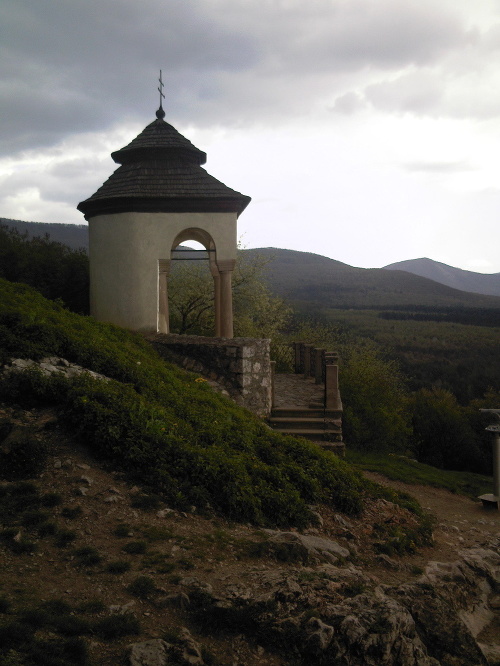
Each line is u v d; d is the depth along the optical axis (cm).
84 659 397
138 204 1549
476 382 6456
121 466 727
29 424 759
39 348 949
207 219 1577
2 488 630
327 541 726
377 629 492
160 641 429
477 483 2003
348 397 2261
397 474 1658
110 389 859
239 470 773
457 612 655
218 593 506
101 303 1602
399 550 795
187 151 1672
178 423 870
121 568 525
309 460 955
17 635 396
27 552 530
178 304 2622
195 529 645
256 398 1402
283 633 477
